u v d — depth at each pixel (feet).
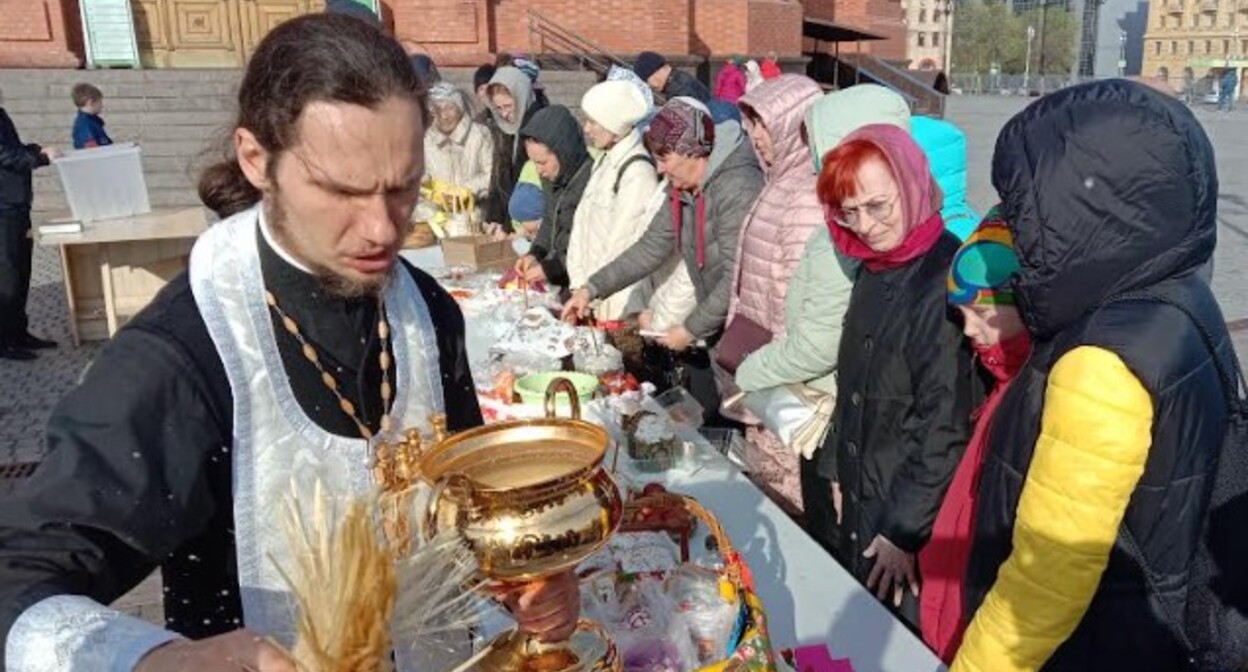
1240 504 4.31
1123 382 4.09
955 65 208.64
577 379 8.24
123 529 2.99
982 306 5.64
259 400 3.34
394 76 2.95
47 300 24.07
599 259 12.34
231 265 3.36
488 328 10.66
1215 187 4.40
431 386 3.82
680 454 7.26
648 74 24.03
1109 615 4.42
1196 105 123.13
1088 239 4.26
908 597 6.79
